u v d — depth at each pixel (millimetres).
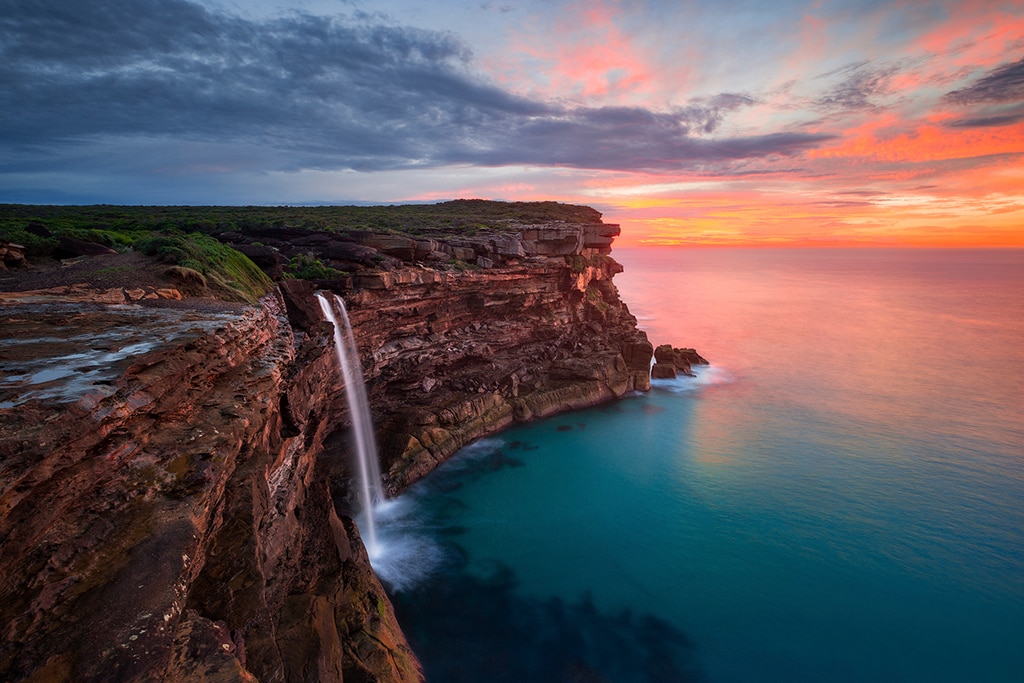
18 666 6469
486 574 31172
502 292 55875
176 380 12977
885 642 27156
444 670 24000
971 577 32750
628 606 29125
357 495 33781
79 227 38281
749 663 25406
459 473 43062
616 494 41938
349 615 20312
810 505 41406
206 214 69750
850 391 73312
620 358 67375
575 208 105812
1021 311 159375
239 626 10703
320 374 29094
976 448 53406
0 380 10250
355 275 40188
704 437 54438
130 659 6965
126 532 8938
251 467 13875
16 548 7375
